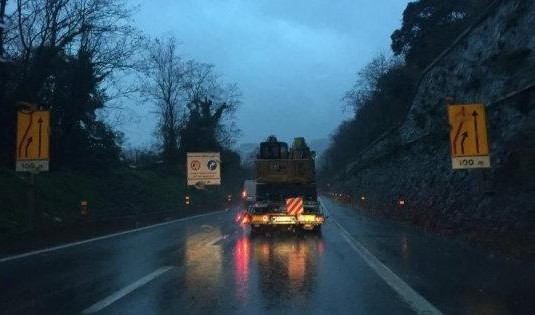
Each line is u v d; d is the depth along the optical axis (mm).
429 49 54312
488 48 24516
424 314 9039
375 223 33875
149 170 65938
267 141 29906
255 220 25984
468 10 48844
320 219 26078
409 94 56469
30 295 10891
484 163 18172
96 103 39812
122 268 14664
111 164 50531
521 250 14969
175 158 75625
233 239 23359
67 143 41094
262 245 20609
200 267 14680
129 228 30484
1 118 31125
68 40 32000
